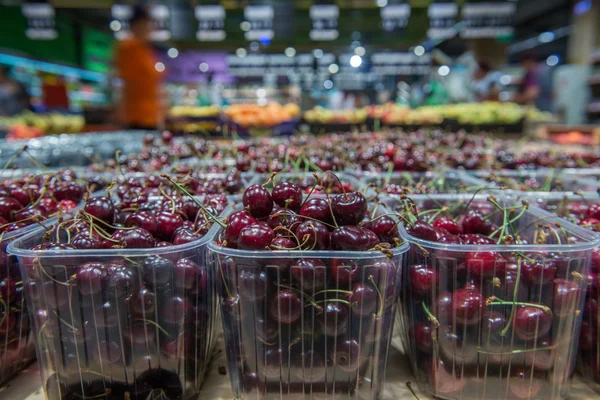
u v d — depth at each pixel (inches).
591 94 315.0
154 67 193.3
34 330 33.7
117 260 32.1
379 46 462.9
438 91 279.7
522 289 33.9
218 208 46.6
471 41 341.7
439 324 35.0
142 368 33.4
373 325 32.7
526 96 310.8
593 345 38.3
